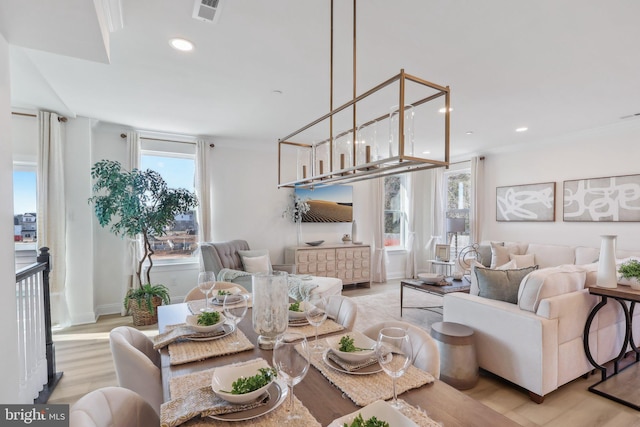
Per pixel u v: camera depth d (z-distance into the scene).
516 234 5.36
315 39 2.15
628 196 4.03
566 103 3.34
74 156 3.84
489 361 2.49
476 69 2.58
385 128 2.94
